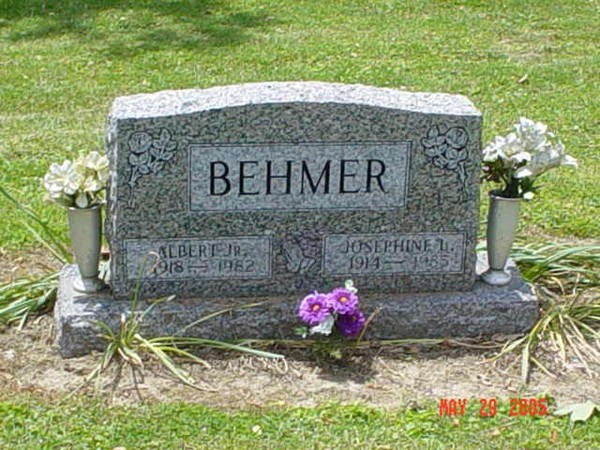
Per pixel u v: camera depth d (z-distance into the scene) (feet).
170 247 9.97
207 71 19.66
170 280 10.06
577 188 14.03
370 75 19.43
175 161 9.73
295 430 8.75
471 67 19.85
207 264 10.07
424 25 22.76
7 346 10.01
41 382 9.45
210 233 9.98
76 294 10.12
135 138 9.62
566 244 11.98
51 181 9.82
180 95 9.90
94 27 22.66
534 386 9.48
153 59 20.40
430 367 9.76
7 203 13.41
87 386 9.35
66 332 9.77
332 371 9.65
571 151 15.49
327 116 9.74
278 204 9.96
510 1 24.61
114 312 9.87
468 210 10.14
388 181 9.98
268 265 10.13
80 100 17.97
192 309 9.91
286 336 10.04
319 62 20.24
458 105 10.00
